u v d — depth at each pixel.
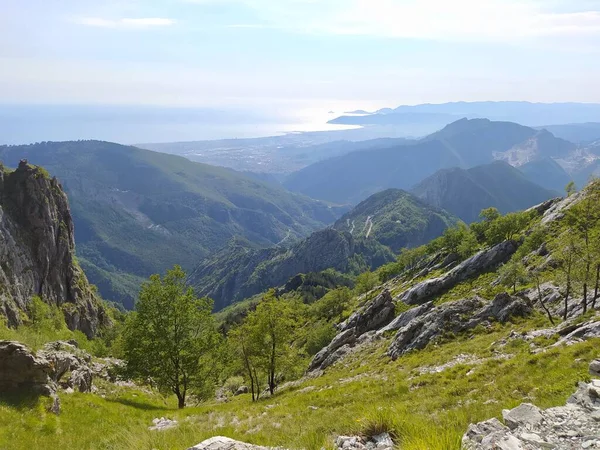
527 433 9.60
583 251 45.34
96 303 120.12
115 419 25.97
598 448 8.38
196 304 40.34
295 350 50.53
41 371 24.06
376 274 168.50
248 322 48.56
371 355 55.41
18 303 81.94
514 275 74.25
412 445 9.26
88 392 31.69
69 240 114.94
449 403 19.92
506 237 121.94
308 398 30.81
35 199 100.94
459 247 140.75
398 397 24.67
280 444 13.50
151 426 25.72
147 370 38.09
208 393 41.12
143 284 39.38
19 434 19.84
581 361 19.53
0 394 22.58
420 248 166.38
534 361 22.81
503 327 43.38
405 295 110.31
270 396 45.47
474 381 23.56
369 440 11.17
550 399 14.65
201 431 19.52
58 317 89.69
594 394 11.43
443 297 98.38
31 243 97.19
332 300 145.12
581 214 62.72
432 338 44.91
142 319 38.84
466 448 8.95
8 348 23.66
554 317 48.69
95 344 89.50
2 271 81.44
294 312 49.41
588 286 46.19
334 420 18.20
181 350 38.19
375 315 78.31
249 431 20.17
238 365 47.69
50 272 102.25
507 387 19.98
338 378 44.06
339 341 76.44
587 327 26.55
